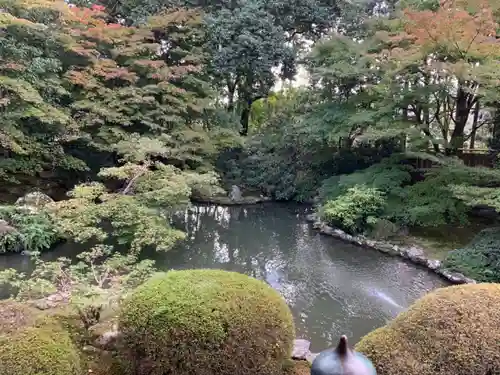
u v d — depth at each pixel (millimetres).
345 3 12117
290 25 12820
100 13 9828
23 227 6461
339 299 5352
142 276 3502
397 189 8273
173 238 6023
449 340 1848
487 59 6867
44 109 7555
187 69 9844
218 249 7465
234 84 13008
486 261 5871
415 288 5699
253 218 10008
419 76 8141
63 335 1967
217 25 11578
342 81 9836
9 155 7926
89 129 9047
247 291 2010
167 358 1846
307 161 11930
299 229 9008
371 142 10055
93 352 2227
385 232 7688
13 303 2412
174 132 9289
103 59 9094
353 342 4277
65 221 5855
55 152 8242
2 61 7156
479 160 9219
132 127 9328
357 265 6672
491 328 1844
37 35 7836
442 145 8758
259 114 14961
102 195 6406
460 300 1967
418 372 1826
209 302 1901
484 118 10141
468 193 6574
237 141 10641
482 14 6520
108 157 9555
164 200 6625
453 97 8562
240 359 1860
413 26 7320
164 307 1886
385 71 8625
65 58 8906
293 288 5723
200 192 9664
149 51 9836
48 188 8703
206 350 1826
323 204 9695
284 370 2213
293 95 14000
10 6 7562
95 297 2582
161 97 9648
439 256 6691
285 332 2012
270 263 6766
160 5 11820
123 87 9227
